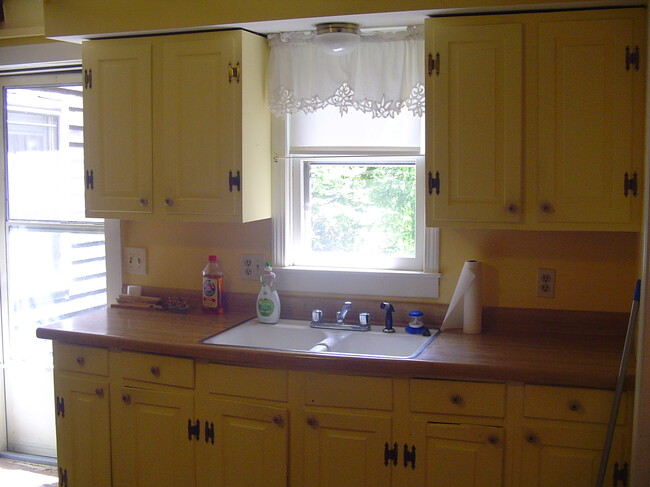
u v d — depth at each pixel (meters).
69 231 3.55
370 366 2.34
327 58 2.78
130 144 2.90
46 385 3.68
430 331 2.77
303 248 3.08
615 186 2.36
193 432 2.61
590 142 2.38
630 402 2.18
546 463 2.26
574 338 2.62
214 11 2.66
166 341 2.62
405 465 2.38
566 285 2.69
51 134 3.54
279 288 3.04
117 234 3.34
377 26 2.69
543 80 2.40
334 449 2.44
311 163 3.04
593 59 2.36
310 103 2.82
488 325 2.78
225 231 3.15
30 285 3.68
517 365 2.26
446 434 2.33
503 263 2.75
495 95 2.45
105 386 2.75
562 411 2.23
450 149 2.50
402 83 2.71
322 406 2.43
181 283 3.26
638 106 2.33
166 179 2.85
